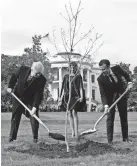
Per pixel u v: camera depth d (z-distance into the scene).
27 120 19.41
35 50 22.14
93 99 64.88
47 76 27.77
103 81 7.57
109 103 7.66
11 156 5.75
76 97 8.89
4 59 25.12
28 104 7.66
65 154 6.04
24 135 9.60
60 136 6.99
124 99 7.79
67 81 9.01
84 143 6.93
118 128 13.16
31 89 7.51
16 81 7.70
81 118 22.77
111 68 7.62
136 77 44.19
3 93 25.61
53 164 5.09
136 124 15.64
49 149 6.52
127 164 5.02
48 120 19.23
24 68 7.62
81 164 5.09
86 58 7.38
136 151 6.21
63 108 9.16
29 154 5.99
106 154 5.91
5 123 16.11
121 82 7.73
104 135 9.47
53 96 56.59
